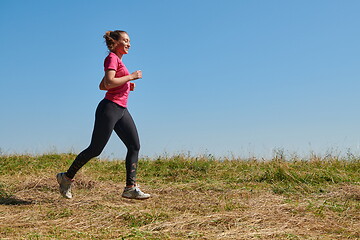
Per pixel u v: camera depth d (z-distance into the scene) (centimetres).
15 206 463
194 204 457
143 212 405
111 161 905
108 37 470
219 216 383
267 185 617
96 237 330
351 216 401
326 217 393
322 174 640
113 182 659
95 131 460
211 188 587
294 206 429
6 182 619
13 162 830
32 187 576
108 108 458
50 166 802
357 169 723
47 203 479
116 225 370
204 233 336
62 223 376
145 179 703
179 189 582
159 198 511
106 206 451
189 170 760
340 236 334
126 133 474
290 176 636
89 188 588
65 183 477
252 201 471
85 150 466
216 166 801
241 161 872
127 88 475
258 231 338
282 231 339
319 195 515
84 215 407
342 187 551
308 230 350
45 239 322
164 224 358
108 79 445
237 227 351
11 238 321
